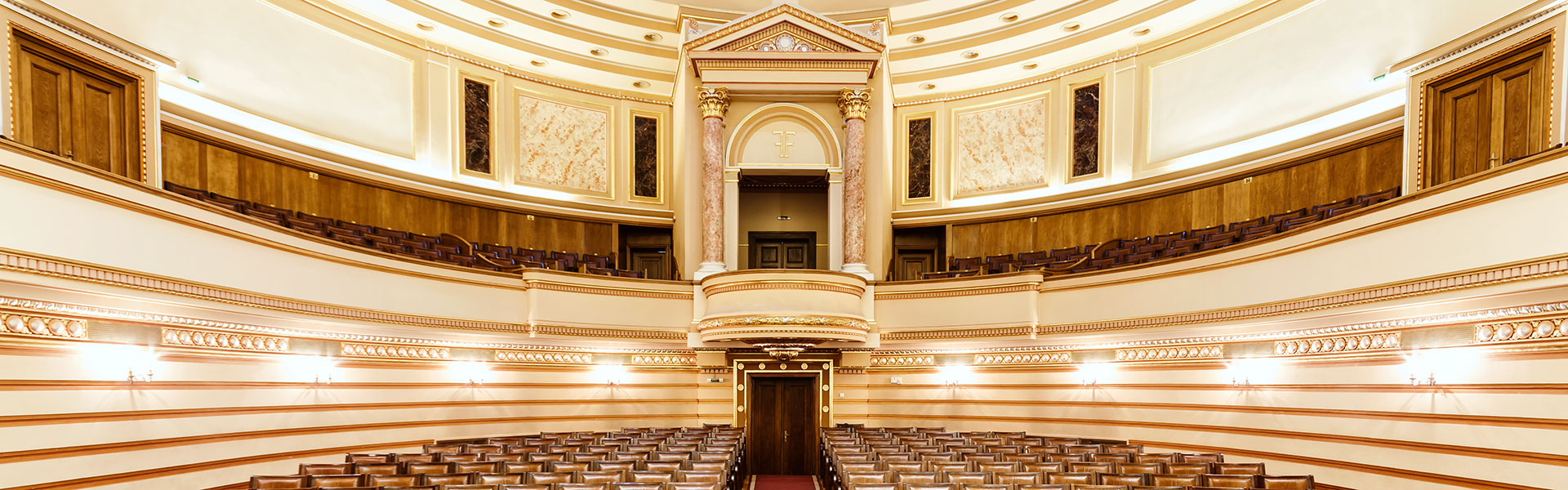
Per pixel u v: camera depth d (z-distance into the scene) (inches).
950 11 561.0
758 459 545.6
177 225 285.7
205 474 324.5
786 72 536.1
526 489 255.4
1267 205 481.7
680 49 562.6
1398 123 414.0
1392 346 319.3
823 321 466.0
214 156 433.7
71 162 246.8
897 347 526.3
